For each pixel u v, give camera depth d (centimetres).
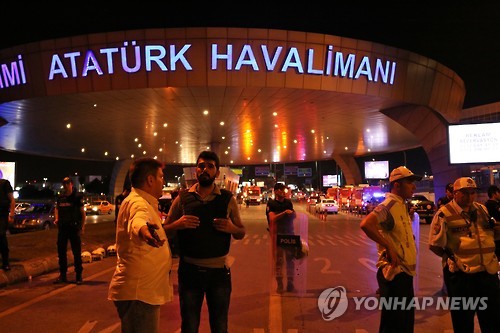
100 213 5178
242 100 2808
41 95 2591
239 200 7538
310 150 6216
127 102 2800
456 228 501
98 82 2486
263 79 2464
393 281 464
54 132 4006
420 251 1510
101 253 1329
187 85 2447
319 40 2473
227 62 2420
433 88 3111
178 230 435
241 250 1568
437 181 3272
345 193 5678
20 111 3039
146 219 339
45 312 712
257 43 2417
